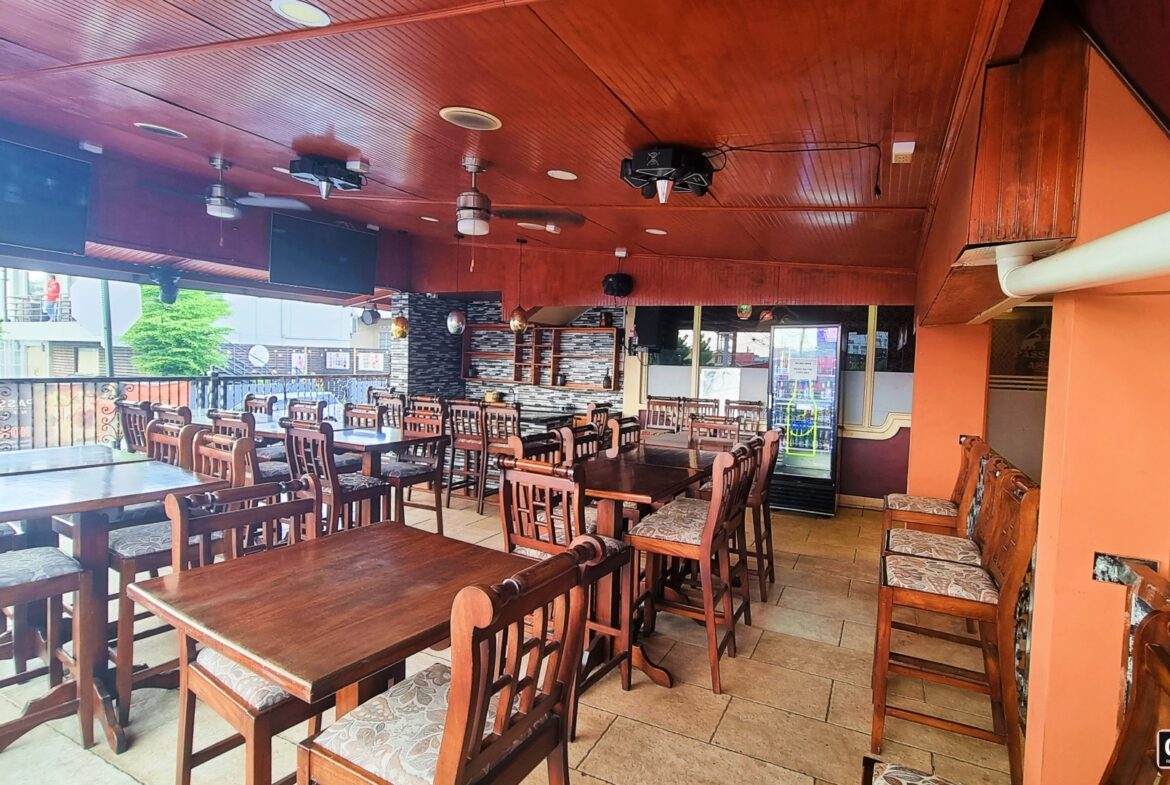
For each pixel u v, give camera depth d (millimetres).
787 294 5098
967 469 3281
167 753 2043
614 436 3885
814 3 1339
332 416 5633
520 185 3346
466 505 5535
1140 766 1083
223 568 1654
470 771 1150
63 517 2711
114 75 2340
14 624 2393
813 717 2350
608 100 2025
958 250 1666
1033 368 5543
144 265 4879
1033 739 1621
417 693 1415
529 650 1316
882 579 2211
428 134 2615
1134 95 1324
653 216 3746
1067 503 1496
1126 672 1458
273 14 1681
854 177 2541
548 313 6816
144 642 2764
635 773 2004
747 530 5098
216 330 11625
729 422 4805
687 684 2574
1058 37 1371
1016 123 1402
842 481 5859
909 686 2602
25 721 1983
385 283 6352
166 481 2439
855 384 5770
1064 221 1373
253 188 4449
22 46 2102
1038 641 1613
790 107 1930
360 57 1908
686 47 1612
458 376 7895
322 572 1636
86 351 10641
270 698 1441
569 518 2334
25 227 3518
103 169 4020
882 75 1644
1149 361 1430
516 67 1848
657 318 6402
